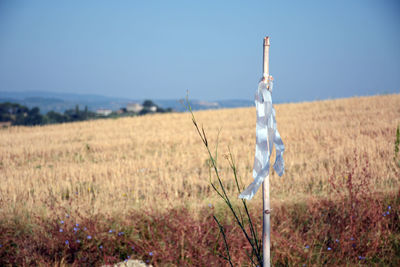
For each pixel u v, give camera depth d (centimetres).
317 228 519
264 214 186
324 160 948
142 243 495
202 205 590
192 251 465
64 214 560
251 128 2011
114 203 637
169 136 1794
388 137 1169
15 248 502
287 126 1831
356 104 2659
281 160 186
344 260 451
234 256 448
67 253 482
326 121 1958
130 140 1748
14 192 739
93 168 1028
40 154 1478
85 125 2698
